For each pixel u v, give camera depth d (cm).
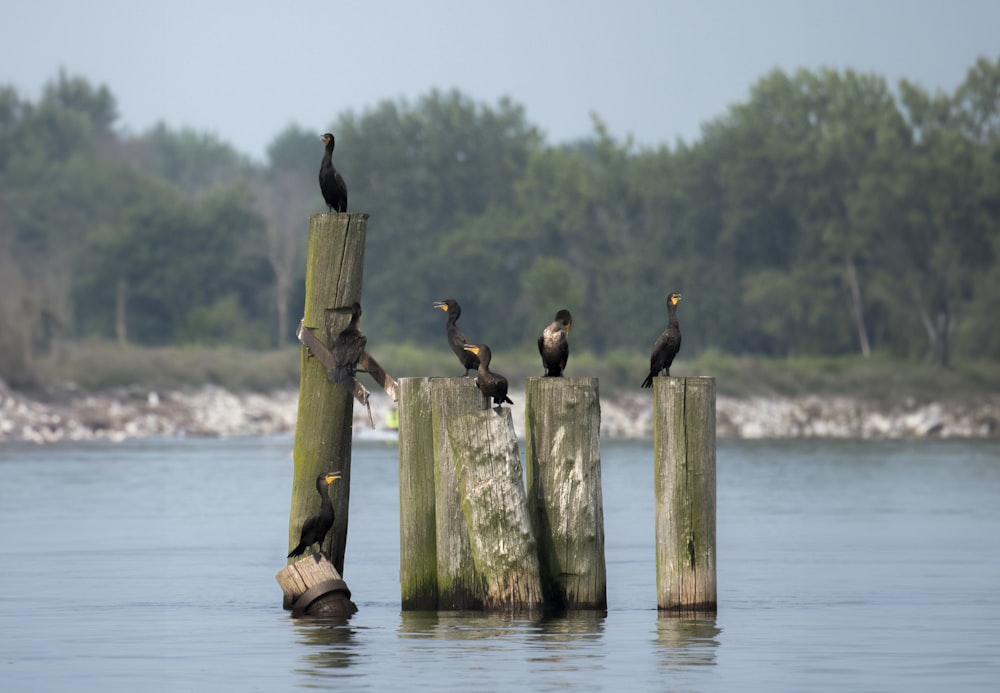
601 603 1606
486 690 1240
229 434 6538
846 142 9412
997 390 8069
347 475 1655
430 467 1623
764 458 5234
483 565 1582
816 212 9469
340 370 1584
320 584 1631
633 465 4700
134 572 2158
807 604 1798
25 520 2984
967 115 9475
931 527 2867
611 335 9644
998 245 8819
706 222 9875
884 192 8950
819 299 9162
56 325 7088
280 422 6800
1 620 1678
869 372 8156
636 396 7769
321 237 1614
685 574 1608
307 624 1593
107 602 1833
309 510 1638
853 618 1672
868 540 2622
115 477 4103
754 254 9769
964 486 3959
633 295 9612
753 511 3238
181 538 2648
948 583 2017
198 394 6981
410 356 7662
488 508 1571
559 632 1510
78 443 5825
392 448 5691
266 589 1959
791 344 9375
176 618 1683
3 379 6481
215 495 3572
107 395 6750
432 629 1530
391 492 3631
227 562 2286
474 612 1600
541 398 1602
